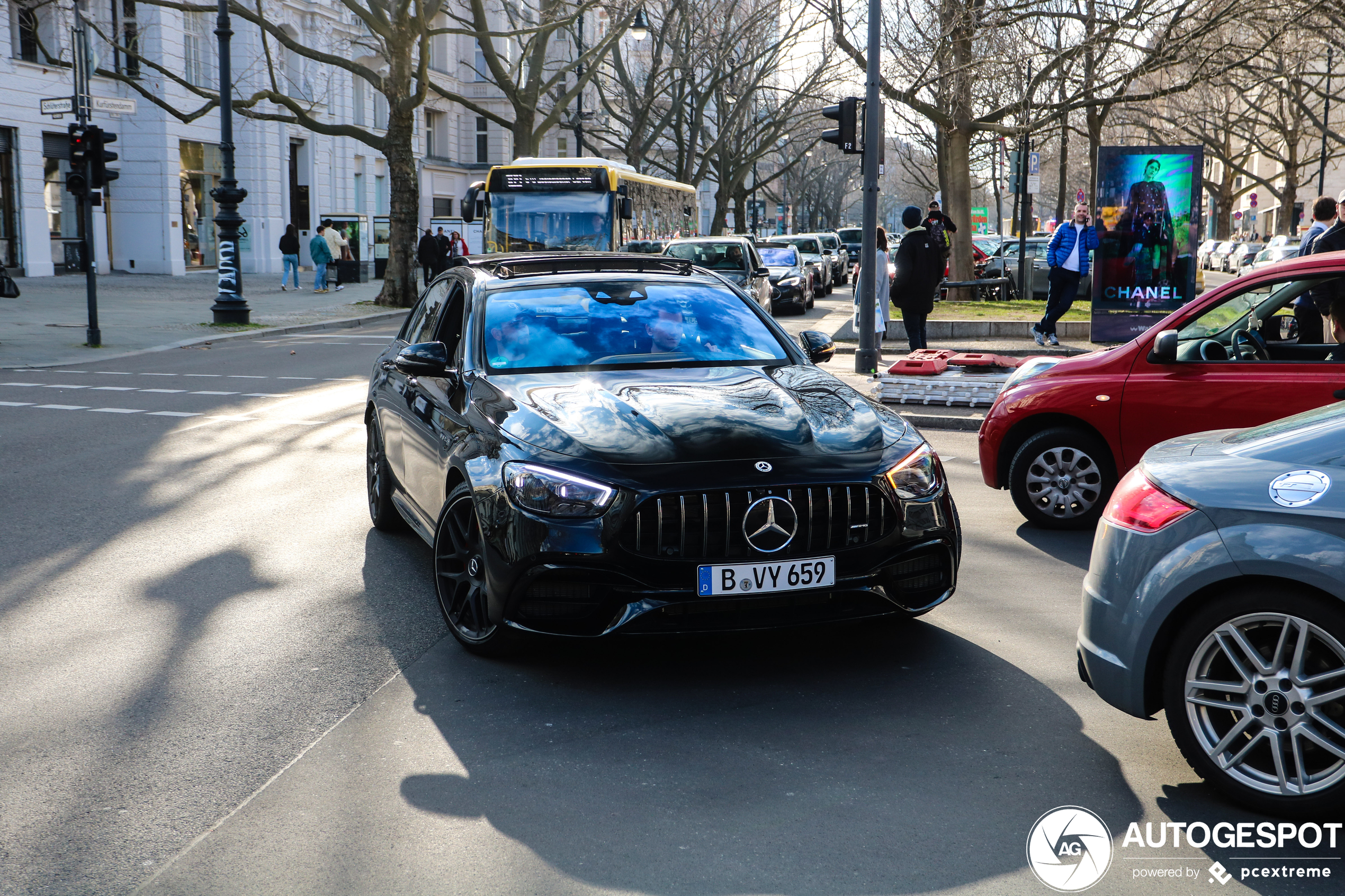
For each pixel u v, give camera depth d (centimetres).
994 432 763
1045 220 8106
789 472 458
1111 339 1716
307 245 4706
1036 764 395
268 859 334
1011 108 2344
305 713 444
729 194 5084
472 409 536
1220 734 369
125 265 3981
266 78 4341
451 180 6172
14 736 422
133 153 3922
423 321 712
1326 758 354
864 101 1447
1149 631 373
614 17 3541
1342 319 654
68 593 603
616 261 675
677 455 463
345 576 637
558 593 460
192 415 1215
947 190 2659
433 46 5831
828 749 407
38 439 1072
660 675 483
